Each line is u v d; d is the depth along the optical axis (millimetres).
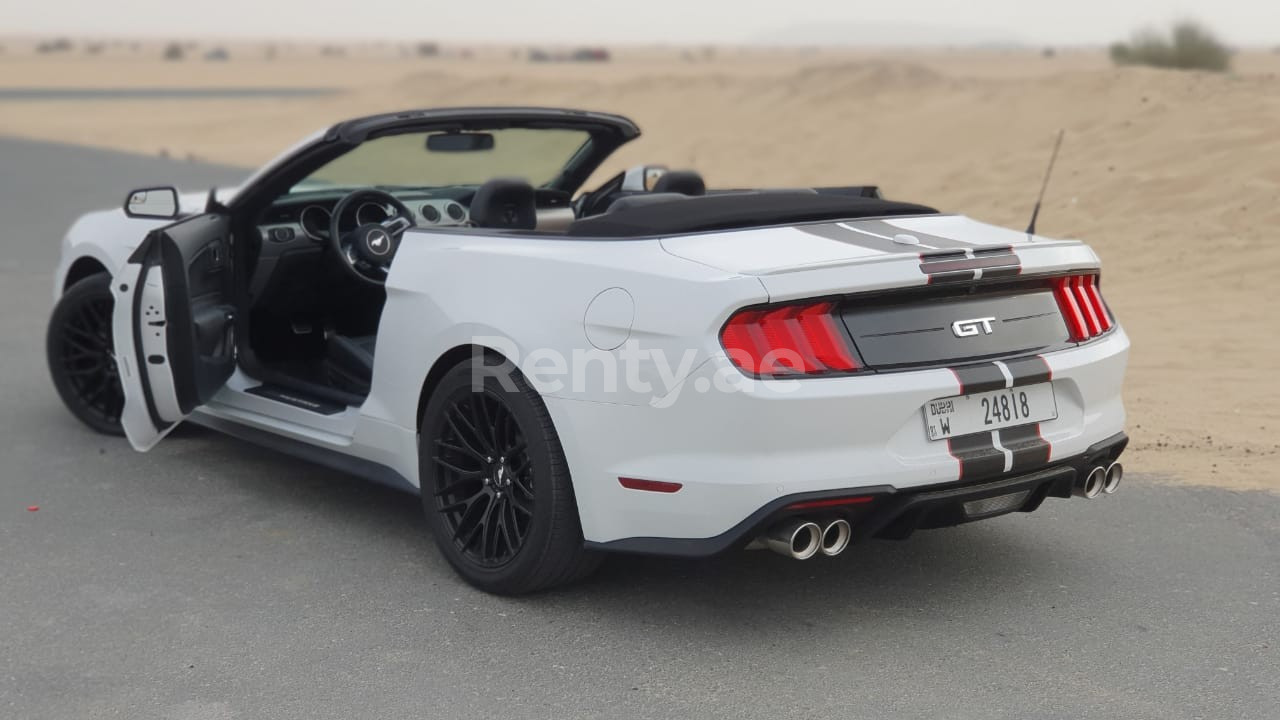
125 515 4527
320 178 19344
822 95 24484
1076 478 3693
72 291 5465
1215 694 3072
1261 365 6469
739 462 3137
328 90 75188
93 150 27703
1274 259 8750
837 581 3869
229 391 4969
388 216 5262
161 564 4027
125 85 83000
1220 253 9156
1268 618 3549
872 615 3596
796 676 3191
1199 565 3973
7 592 3779
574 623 3549
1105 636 3432
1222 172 11008
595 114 5062
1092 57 171500
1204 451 5160
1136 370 6539
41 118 42875
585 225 3602
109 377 5492
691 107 27516
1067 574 3914
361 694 3098
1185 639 3408
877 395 3176
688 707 3023
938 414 3312
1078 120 15055
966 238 3605
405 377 4004
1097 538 4246
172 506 4637
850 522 3275
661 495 3260
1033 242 3621
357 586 3842
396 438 4090
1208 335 7184
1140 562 4012
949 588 3805
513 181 4418
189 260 4652
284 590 3807
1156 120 13383
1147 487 4770
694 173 4930
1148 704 3021
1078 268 3652
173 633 3475
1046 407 3547
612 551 3416
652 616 3598
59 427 5734
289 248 5250
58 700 3062
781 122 22875
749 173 18844
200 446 5477
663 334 3199
